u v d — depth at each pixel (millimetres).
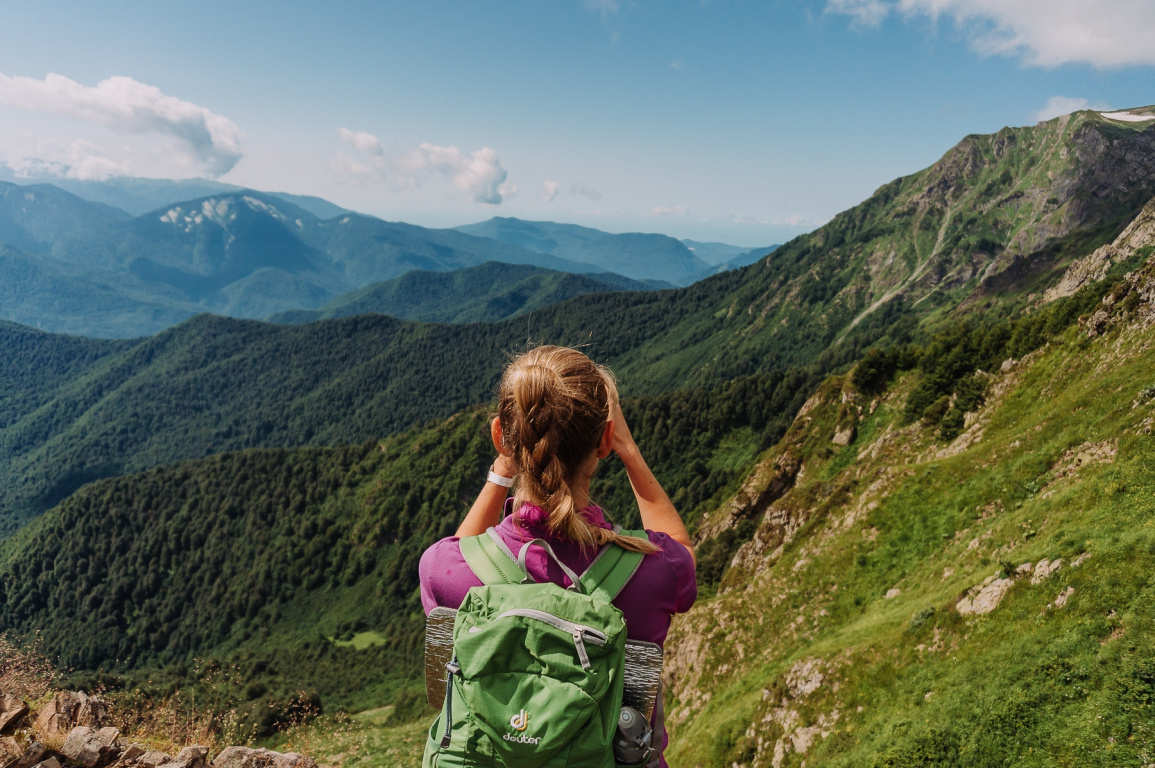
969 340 56719
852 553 29766
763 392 157875
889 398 63844
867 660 18203
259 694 62781
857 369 67000
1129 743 8906
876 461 49156
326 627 168750
